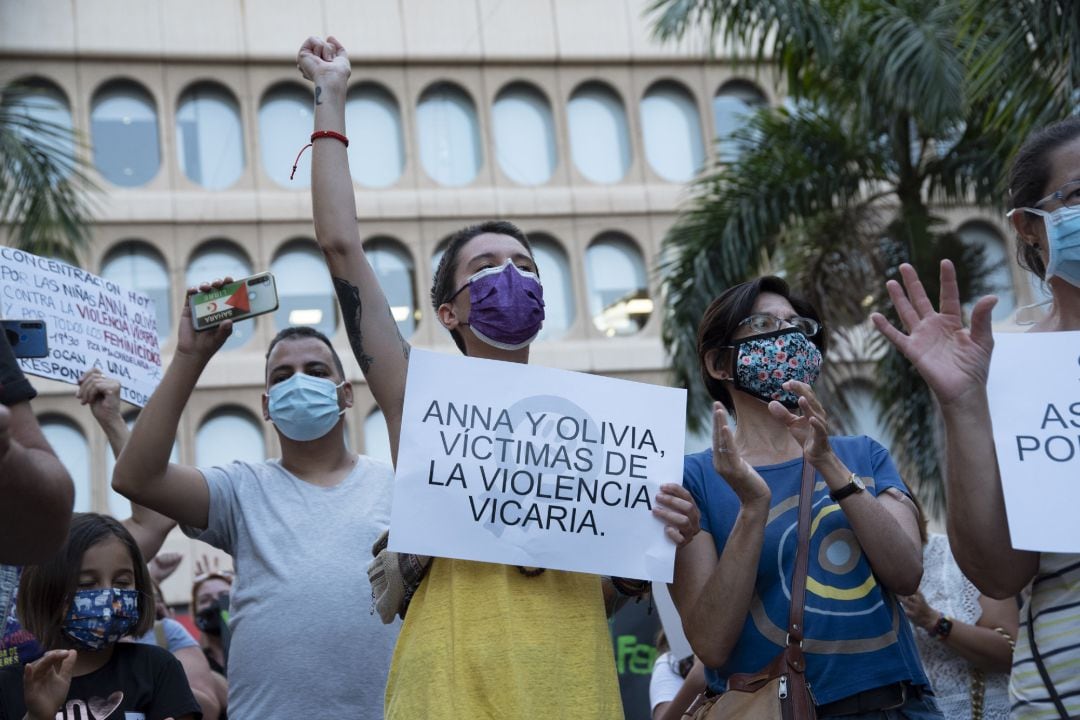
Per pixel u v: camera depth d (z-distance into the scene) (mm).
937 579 4801
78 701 3660
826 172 12047
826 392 12062
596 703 2834
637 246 24828
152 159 23656
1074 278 2844
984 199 12000
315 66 3281
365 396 22797
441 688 2797
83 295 4906
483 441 2969
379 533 4137
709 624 2990
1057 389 2760
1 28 23281
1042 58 7410
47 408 21750
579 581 2988
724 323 3441
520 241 3332
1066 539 2645
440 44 24922
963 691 4555
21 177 11164
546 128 25188
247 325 23062
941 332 2803
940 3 11070
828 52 11273
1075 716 2613
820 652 3004
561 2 25453
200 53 24062
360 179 24359
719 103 25672
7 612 2746
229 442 22344
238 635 4004
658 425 3094
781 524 3133
